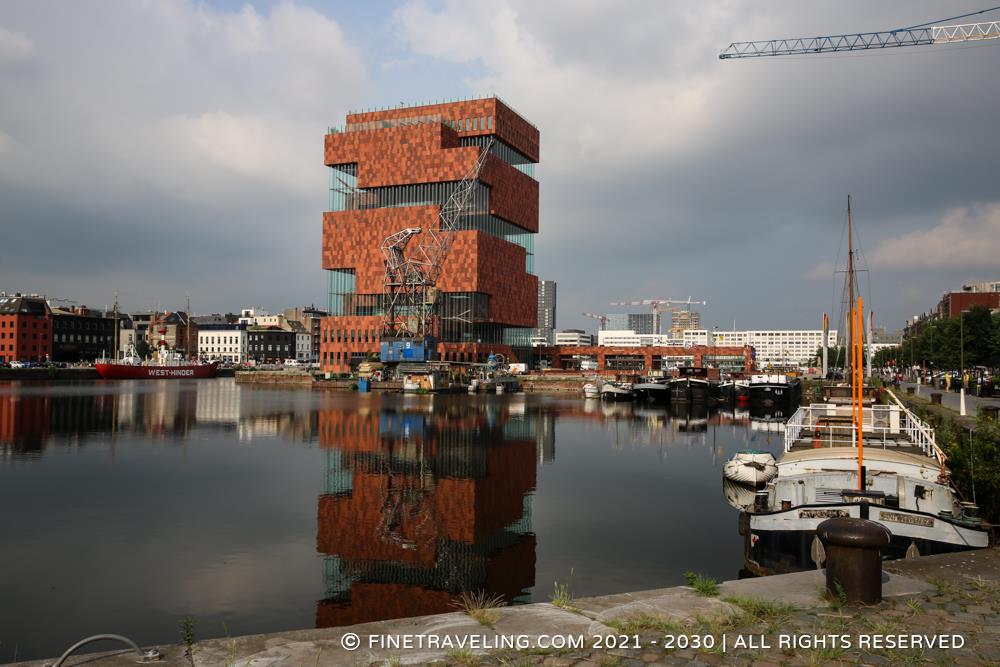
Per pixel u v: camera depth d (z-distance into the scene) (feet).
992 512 74.95
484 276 515.09
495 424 227.20
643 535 85.30
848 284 259.80
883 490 75.51
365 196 554.87
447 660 27.84
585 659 28.14
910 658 28.12
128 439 179.11
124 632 54.70
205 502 104.73
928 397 212.02
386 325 488.44
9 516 94.84
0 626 55.83
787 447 99.09
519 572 70.44
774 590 37.11
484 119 550.36
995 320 329.72
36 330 647.97
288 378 504.43
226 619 57.72
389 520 93.71
